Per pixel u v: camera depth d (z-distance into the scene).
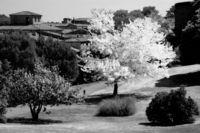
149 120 31.14
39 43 77.94
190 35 72.69
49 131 23.62
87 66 51.62
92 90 63.66
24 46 74.69
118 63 48.12
